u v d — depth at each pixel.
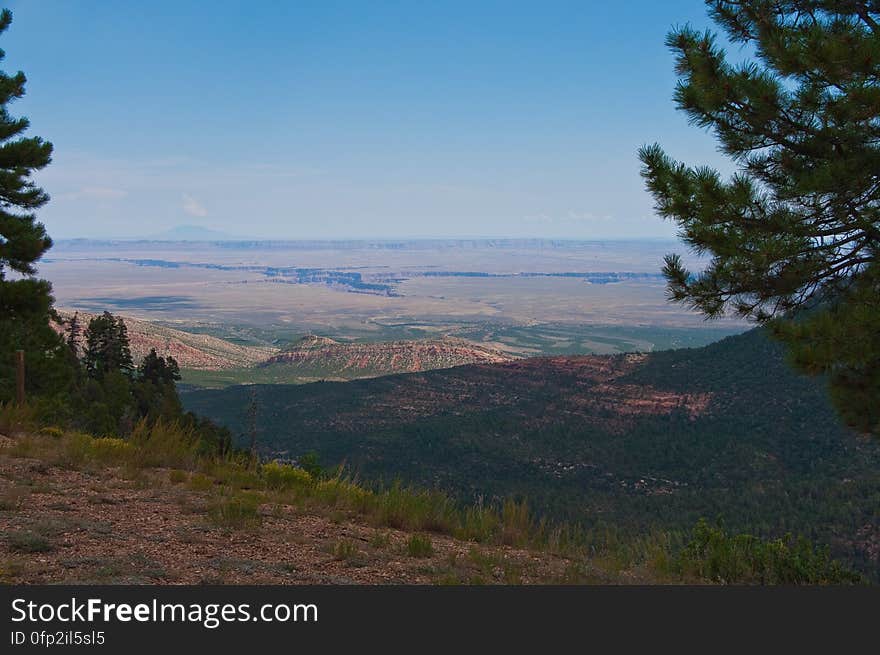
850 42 8.19
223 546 7.38
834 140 8.76
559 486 84.25
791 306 9.32
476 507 11.03
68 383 28.09
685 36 9.48
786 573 8.98
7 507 7.89
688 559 9.23
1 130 22.69
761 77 9.02
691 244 9.32
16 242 22.48
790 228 8.70
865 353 8.41
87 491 9.43
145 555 6.62
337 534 8.77
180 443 13.44
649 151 9.44
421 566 7.54
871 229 8.57
